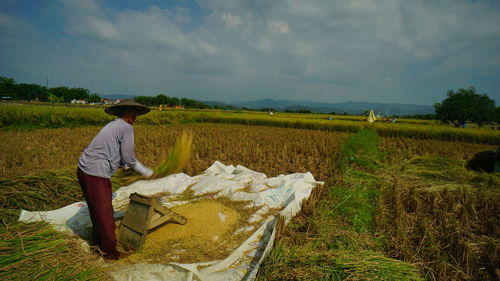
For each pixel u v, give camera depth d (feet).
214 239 12.00
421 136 61.72
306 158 31.17
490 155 28.53
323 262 9.55
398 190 18.61
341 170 23.95
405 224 13.62
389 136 65.16
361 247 11.49
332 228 12.90
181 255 10.72
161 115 74.23
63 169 18.19
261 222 13.56
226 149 34.04
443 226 13.60
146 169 12.17
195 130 55.31
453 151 39.91
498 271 10.09
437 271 10.25
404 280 9.01
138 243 10.82
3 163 22.54
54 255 9.33
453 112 113.80
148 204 10.90
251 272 9.46
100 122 62.34
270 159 28.68
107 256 10.41
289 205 14.24
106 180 10.56
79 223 12.42
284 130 65.57
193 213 13.87
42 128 54.29
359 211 14.43
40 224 10.93
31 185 15.92
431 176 23.76
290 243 11.56
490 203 16.22
